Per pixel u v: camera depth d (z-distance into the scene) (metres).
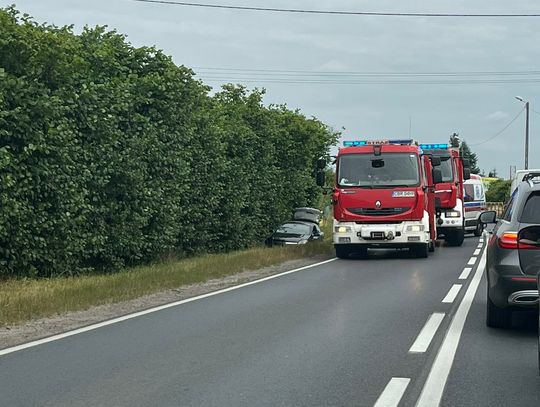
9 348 9.19
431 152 30.27
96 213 18.17
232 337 9.86
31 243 15.82
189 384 7.40
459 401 6.80
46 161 15.68
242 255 22.69
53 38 15.80
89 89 17.19
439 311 12.13
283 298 13.91
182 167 21.33
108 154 17.84
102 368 8.09
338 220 23.34
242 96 33.06
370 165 23.30
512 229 9.79
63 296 13.17
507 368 8.11
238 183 27.64
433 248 26.62
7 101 15.02
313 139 36.78
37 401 6.79
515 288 9.63
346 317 11.53
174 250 24.09
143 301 13.71
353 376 7.72
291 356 8.67
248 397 6.92
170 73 20.92
